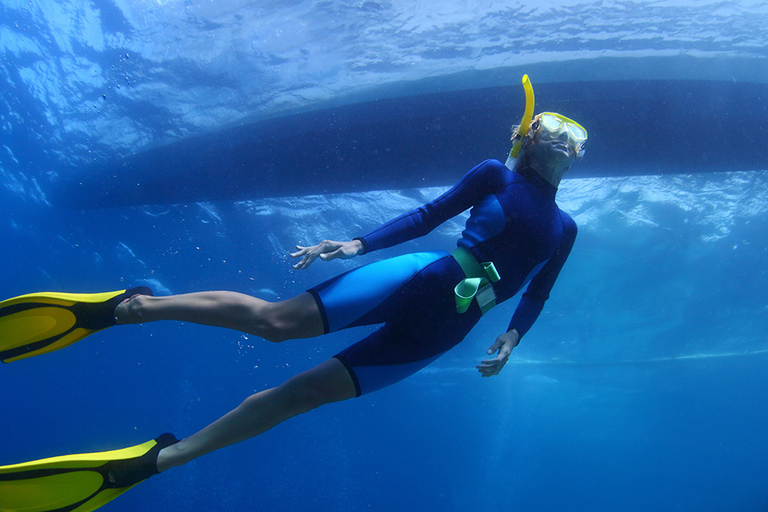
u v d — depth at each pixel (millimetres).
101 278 17000
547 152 2008
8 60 8664
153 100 8742
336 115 5949
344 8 6562
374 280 1762
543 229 1961
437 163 5500
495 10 6059
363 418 40938
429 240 13836
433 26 6461
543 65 5277
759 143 5121
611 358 26297
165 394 31281
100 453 1641
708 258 15086
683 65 5070
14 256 15680
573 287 16984
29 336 1749
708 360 27469
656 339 23031
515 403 39562
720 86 5000
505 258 1896
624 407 42094
